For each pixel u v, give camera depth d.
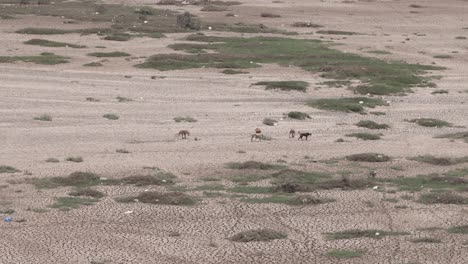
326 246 101.06
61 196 121.69
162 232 106.38
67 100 195.00
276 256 97.12
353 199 123.56
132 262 94.31
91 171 135.88
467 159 151.00
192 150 152.88
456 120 189.50
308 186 129.50
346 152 154.88
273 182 132.50
